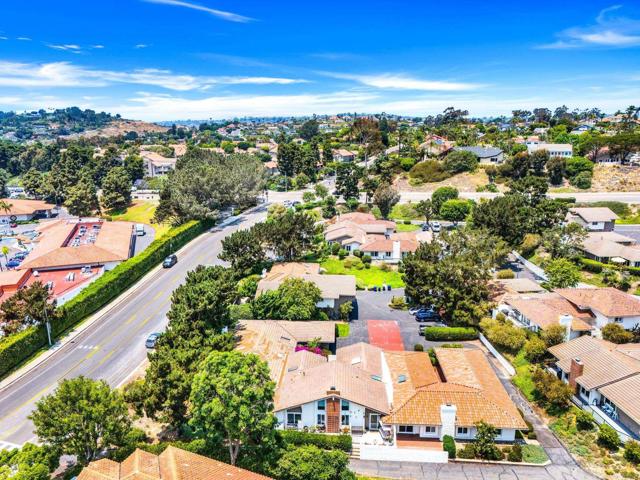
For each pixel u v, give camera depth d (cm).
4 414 4819
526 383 5362
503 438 4506
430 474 4122
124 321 6950
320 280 7406
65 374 5553
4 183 18400
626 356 4925
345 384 4738
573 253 8362
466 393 4703
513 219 8931
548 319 5994
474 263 6862
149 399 4138
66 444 3722
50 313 6278
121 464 3350
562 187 13625
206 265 9281
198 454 3838
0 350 5484
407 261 7131
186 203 11412
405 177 15475
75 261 8719
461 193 13738
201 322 5284
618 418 4488
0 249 11569
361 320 6994
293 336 6000
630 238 9288
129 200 15600
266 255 9738
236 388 3716
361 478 4044
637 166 14000
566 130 19662
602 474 4031
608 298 6156
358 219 11319
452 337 6391
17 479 3381
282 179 17325
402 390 4869
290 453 3838
